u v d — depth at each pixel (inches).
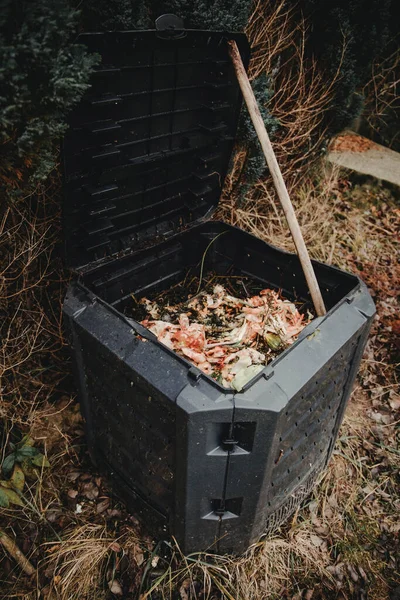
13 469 78.7
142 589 70.4
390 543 79.2
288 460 65.7
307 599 71.3
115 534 75.7
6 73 45.2
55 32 47.3
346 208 139.3
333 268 75.6
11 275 81.8
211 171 83.9
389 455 90.9
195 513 63.6
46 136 52.1
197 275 95.3
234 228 88.5
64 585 69.5
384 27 113.3
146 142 70.6
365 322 66.9
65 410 88.7
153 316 85.8
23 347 82.7
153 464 64.4
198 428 53.2
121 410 64.8
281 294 88.8
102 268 74.1
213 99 74.9
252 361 75.1
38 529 75.2
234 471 58.6
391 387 102.3
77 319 63.9
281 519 76.2
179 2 75.2
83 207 66.0
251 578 71.9
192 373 54.7
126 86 62.6
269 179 125.0
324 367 60.9
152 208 80.2
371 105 166.4
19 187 60.3
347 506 82.4
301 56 112.3
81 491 80.4
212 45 69.3
